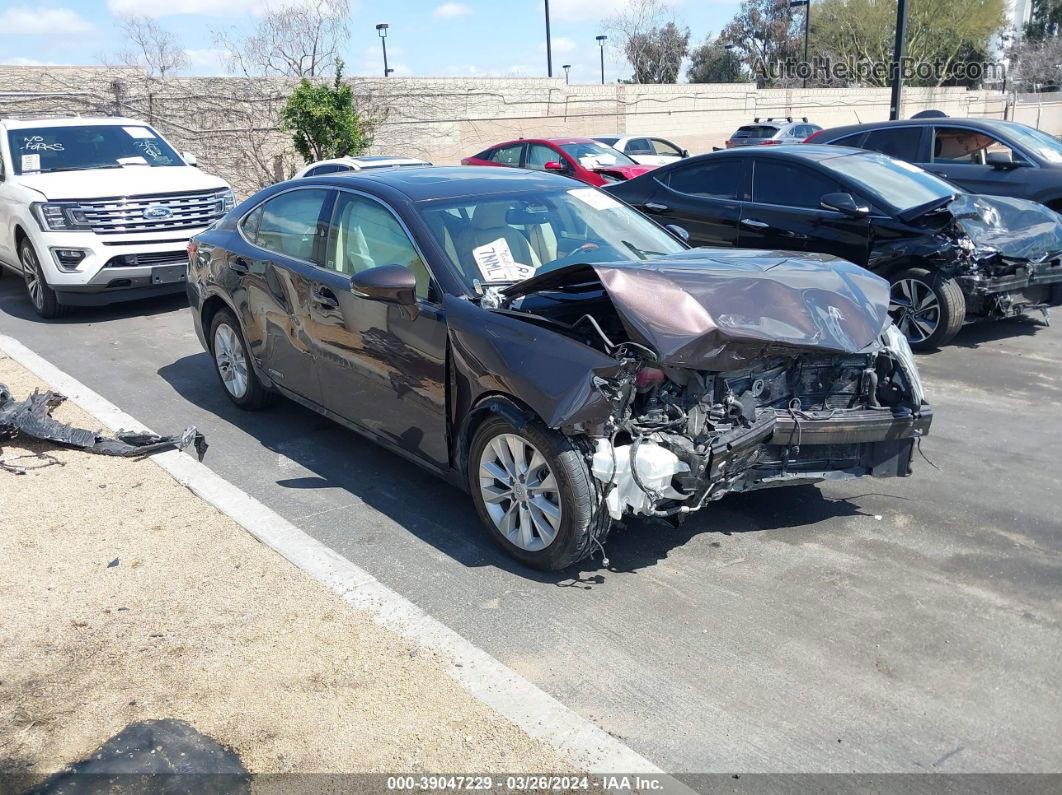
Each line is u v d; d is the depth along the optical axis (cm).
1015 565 413
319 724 304
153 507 474
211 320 653
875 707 318
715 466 385
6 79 1784
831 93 3803
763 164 841
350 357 496
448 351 431
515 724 303
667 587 400
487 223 482
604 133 2953
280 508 488
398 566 423
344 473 533
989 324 875
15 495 490
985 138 1048
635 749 299
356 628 358
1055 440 567
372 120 2202
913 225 741
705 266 423
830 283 426
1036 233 776
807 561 421
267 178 2116
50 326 928
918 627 365
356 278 427
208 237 639
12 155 988
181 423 625
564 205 521
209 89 2003
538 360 384
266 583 395
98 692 324
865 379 439
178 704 316
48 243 888
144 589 393
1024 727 306
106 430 587
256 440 590
